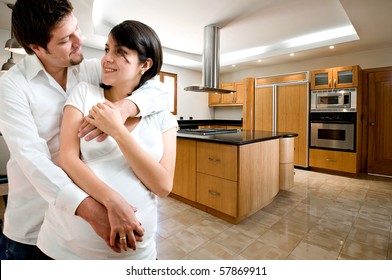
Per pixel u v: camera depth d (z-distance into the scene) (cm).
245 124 538
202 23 351
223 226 229
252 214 257
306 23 351
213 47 359
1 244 90
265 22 347
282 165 310
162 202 291
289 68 525
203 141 254
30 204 77
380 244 196
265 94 507
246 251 186
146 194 67
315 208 273
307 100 448
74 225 59
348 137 408
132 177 65
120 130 58
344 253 183
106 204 55
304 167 461
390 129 409
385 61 408
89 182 57
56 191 57
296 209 270
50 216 64
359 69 402
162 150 72
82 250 61
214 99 643
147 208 67
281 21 344
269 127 503
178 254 182
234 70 614
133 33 66
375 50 417
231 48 487
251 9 305
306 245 195
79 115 63
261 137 260
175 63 542
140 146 62
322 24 354
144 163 61
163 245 195
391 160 410
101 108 60
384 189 341
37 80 70
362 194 320
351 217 248
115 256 63
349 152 408
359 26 316
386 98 409
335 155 423
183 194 282
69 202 56
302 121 458
